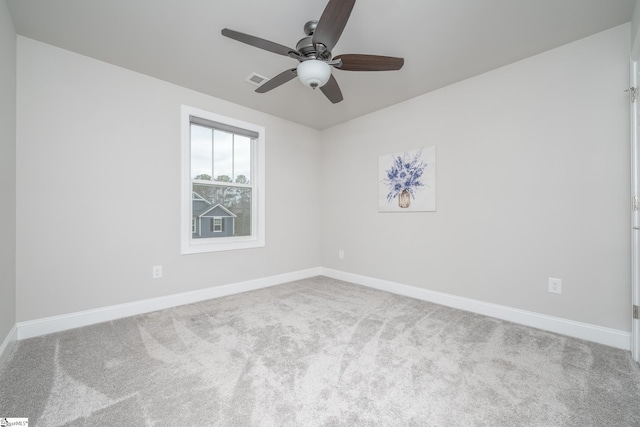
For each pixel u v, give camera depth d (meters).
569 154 2.08
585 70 2.01
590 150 2.00
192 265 2.86
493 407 1.31
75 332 2.11
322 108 3.33
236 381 1.50
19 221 1.99
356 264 3.66
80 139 2.24
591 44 1.99
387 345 1.91
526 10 1.74
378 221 3.40
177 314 2.50
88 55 2.25
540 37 2.01
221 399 1.36
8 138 1.81
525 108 2.28
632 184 1.78
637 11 1.63
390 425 1.20
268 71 2.50
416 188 3.00
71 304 2.20
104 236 2.35
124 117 2.45
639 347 1.70
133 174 2.49
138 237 2.52
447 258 2.76
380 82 2.67
